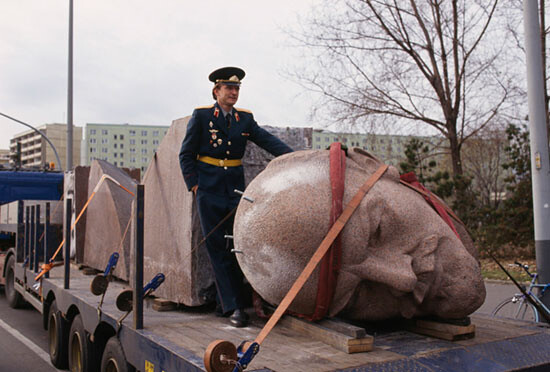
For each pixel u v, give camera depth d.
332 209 2.95
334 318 3.07
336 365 2.54
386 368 2.53
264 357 2.68
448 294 3.01
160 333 3.35
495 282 11.02
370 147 19.19
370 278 2.93
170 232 4.41
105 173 6.42
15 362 6.13
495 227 14.12
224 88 4.09
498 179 29.86
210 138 4.06
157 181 4.73
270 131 4.73
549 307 5.54
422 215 3.08
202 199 3.94
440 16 17.03
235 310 3.66
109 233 6.11
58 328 5.54
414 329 3.28
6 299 10.39
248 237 3.14
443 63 17.34
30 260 7.59
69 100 18.50
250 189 3.29
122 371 3.63
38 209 7.21
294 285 2.75
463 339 3.09
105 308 4.20
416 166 15.84
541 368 2.68
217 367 2.32
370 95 17.80
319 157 3.22
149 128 100.50
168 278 4.38
